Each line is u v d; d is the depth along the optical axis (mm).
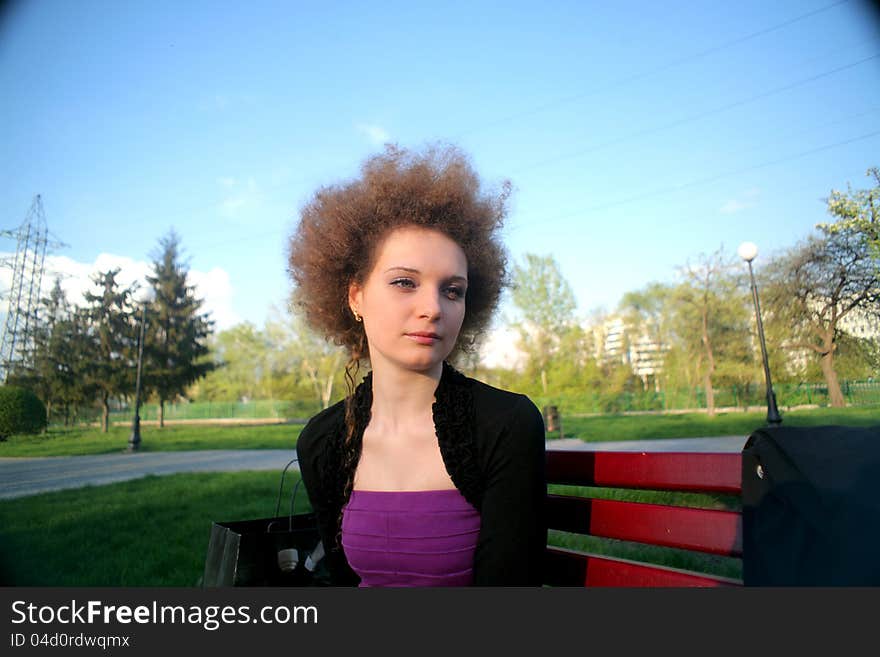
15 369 31500
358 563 1390
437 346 1350
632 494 3979
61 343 31875
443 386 1404
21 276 37375
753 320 26094
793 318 24094
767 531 1035
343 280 1566
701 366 28203
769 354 25703
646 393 33312
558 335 35188
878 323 22094
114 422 42469
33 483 10852
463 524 1321
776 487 1042
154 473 11836
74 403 32219
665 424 19906
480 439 1308
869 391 22781
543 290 34906
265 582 1682
